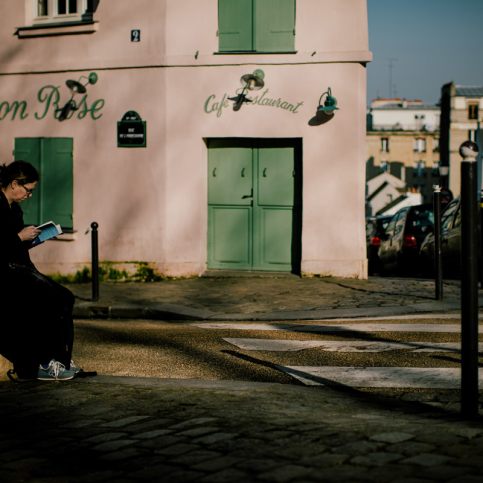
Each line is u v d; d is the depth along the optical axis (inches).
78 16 502.6
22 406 171.2
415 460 115.6
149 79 481.4
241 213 486.3
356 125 457.7
